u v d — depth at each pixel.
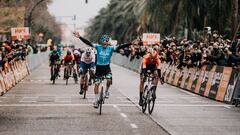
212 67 28.17
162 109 21.88
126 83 38.75
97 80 20.11
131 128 16.20
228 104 24.25
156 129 16.05
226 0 48.59
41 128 15.99
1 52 28.86
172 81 38.00
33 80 41.25
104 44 19.94
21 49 44.06
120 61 83.88
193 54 32.16
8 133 15.00
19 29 52.09
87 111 20.67
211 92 27.25
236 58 26.55
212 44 30.94
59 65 37.31
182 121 18.00
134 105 23.27
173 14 51.41
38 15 110.19
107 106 22.73
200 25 50.69
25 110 20.88
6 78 31.06
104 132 15.33
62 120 17.88
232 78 24.69
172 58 39.09
